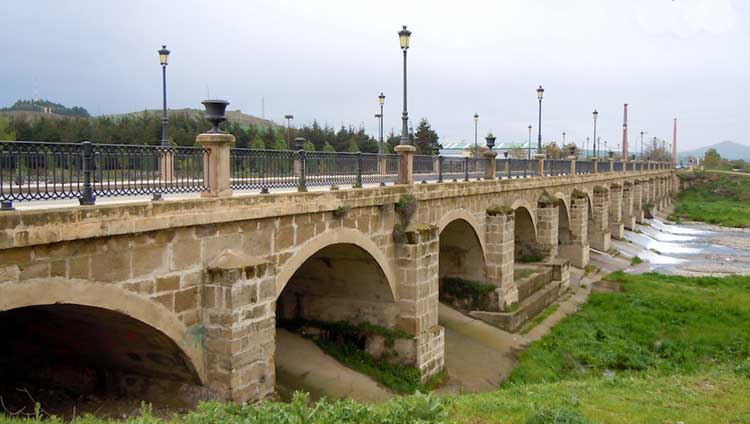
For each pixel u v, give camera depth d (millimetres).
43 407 14219
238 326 12422
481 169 27828
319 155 16281
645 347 26141
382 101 37250
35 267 9383
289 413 10422
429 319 20859
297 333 21609
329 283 21188
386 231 19453
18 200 9109
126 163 10828
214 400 12500
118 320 11430
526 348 25375
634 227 65438
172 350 12242
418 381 19688
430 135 72188
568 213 42250
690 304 31562
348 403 11172
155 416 13047
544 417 11453
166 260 11562
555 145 102125
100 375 14898
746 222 75938
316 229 15703
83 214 9812
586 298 34719
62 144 9734
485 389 20828
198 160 12211
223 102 12398
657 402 14109
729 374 18172
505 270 28141
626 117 76125
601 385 16781
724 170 124875
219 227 12672
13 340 14898
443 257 28922
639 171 74000
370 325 20641
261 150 13953
